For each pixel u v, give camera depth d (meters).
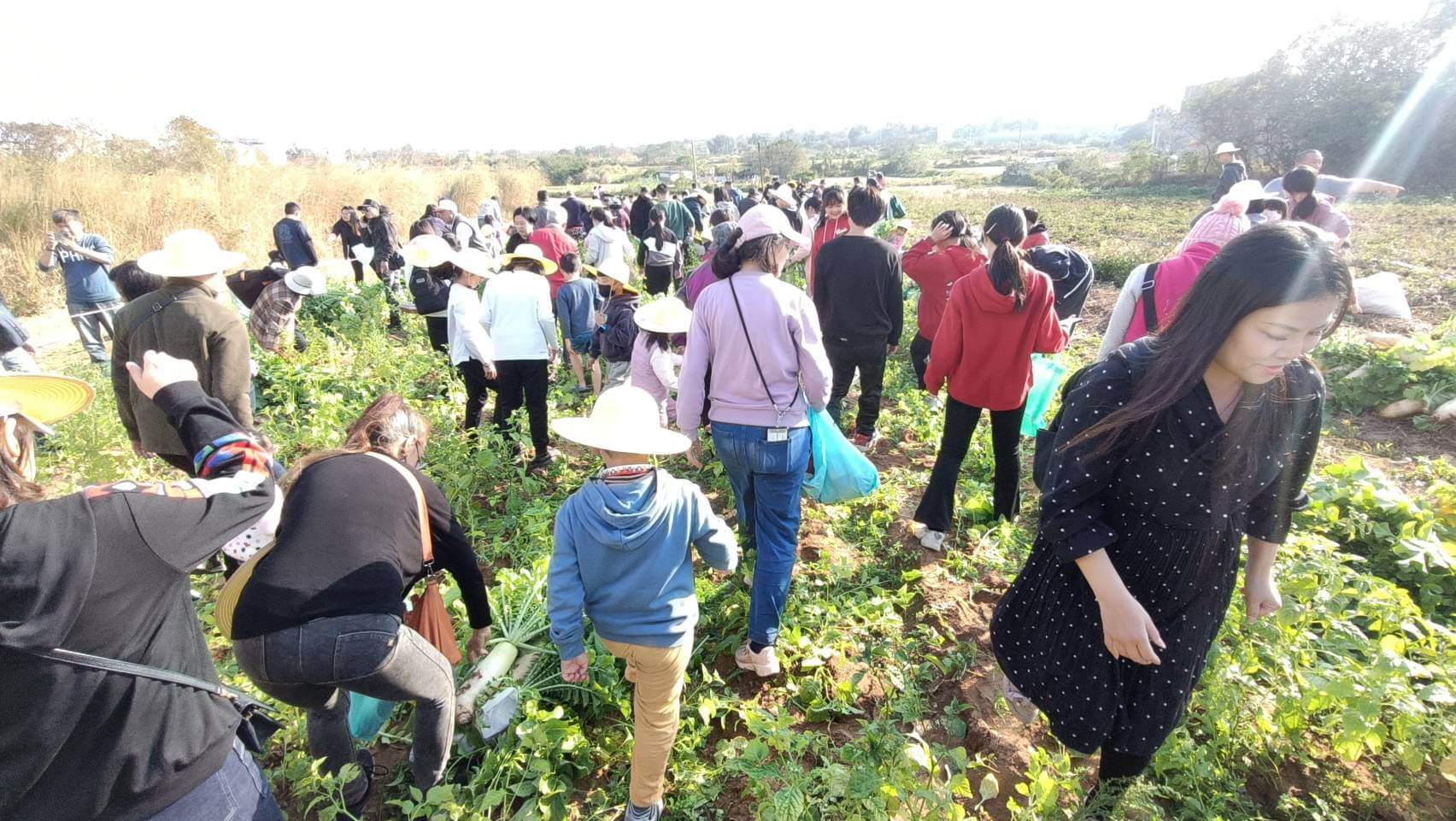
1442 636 3.32
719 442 3.36
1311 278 1.65
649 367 5.63
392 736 3.13
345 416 6.41
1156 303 3.82
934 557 4.42
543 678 3.18
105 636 1.58
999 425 4.21
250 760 1.98
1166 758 2.75
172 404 2.07
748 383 3.23
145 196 16.28
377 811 2.87
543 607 3.38
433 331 7.56
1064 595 2.32
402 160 38.81
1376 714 2.61
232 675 3.31
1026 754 2.97
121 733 1.61
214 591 4.13
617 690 3.22
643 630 2.47
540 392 5.64
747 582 3.99
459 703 2.90
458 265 5.53
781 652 3.52
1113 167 55.03
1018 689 2.48
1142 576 2.14
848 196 5.29
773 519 3.34
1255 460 1.96
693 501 2.57
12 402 1.95
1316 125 35.41
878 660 3.50
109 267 9.44
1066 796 2.67
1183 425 1.92
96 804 1.62
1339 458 5.98
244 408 3.94
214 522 1.78
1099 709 2.27
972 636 3.68
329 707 2.59
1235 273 1.72
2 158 15.32
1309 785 2.80
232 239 17.70
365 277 13.41
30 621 1.47
